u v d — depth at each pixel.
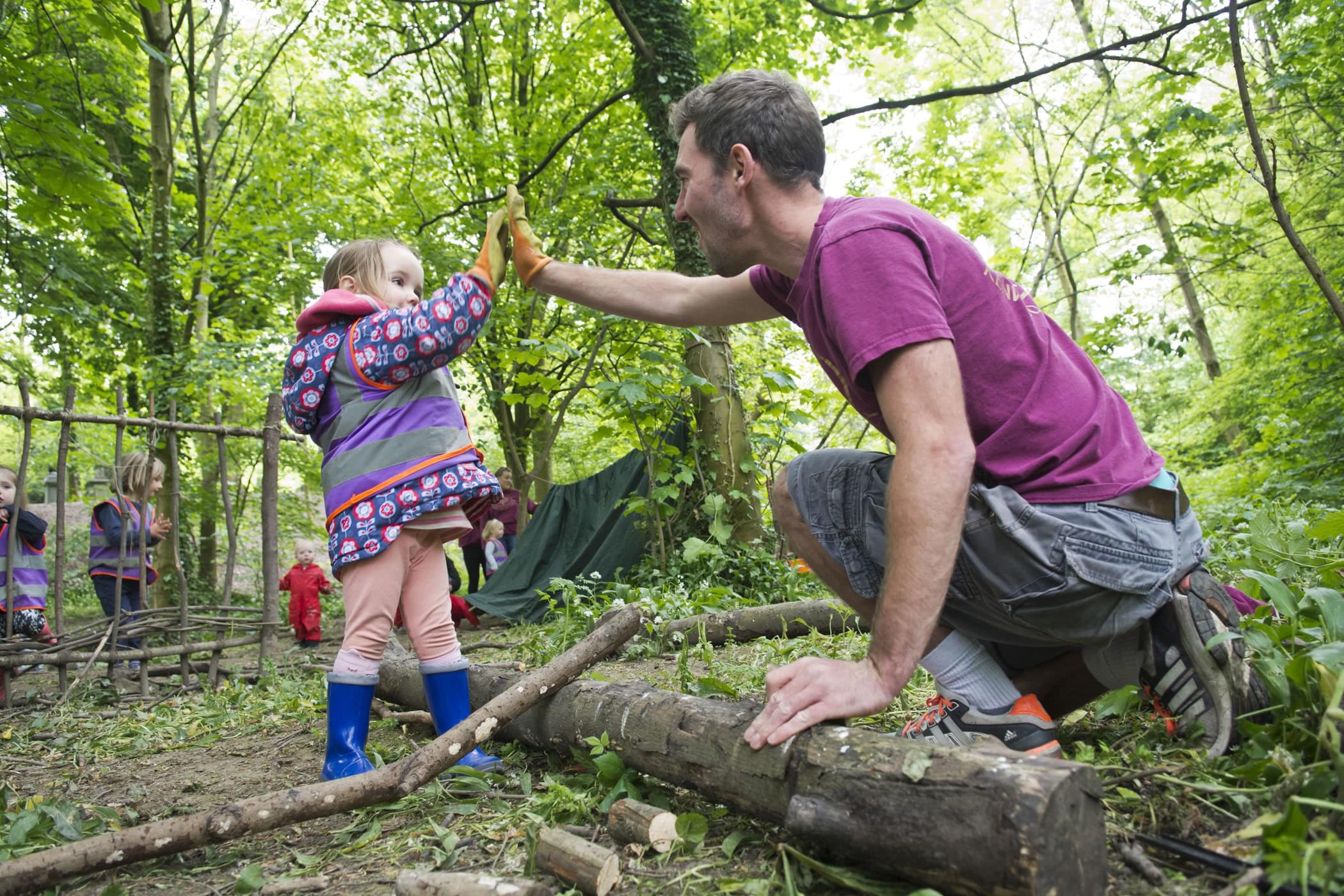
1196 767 1.65
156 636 5.22
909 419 1.51
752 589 6.22
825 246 1.67
